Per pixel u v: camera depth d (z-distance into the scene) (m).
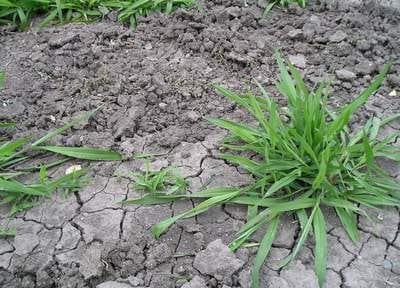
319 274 0.40
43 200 0.47
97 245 0.43
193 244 0.43
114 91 0.56
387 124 0.53
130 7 0.66
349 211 0.44
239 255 0.42
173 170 0.49
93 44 0.63
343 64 0.60
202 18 0.65
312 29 0.64
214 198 0.44
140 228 0.45
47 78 0.59
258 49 0.62
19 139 0.51
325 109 0.51
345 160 0.46
